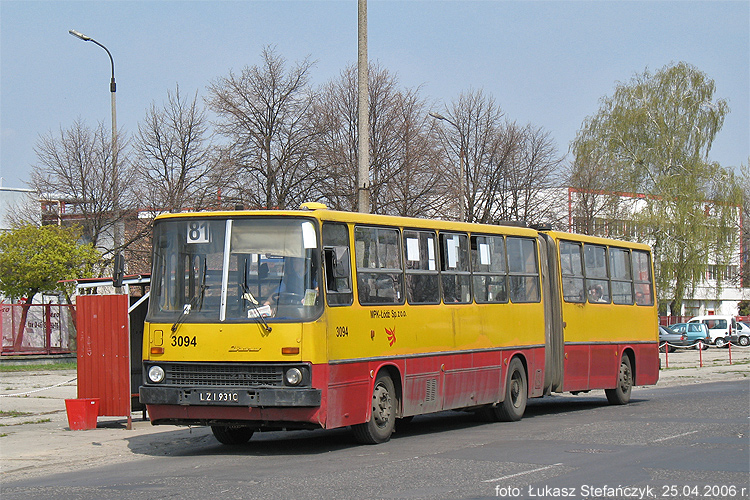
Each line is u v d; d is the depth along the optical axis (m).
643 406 19.59
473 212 46.94
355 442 13.15
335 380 11.74
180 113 41.59
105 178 42.34
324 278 11.78
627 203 54.16
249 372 11.39
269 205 38.16
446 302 14.73
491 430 14.85
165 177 41.34
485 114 48.09
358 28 18.58
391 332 13.19
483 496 8.44
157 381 11.80
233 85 39.16
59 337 37.59
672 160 55.00
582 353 19.03
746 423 15.05
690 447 11.94
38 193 43.53
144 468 11.04
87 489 9.35
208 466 10.98
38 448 13.27
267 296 11.57
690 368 36.72
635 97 55.78
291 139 39.09
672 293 56.56
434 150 40.97
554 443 12.61
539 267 17.94
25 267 36.91
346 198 39.03
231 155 39.12
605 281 20.31
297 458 11.55
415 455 11.52
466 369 15.13
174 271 12.02
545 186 50.09
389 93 40.56
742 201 55.34
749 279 86.44
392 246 13.50
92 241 42.44
